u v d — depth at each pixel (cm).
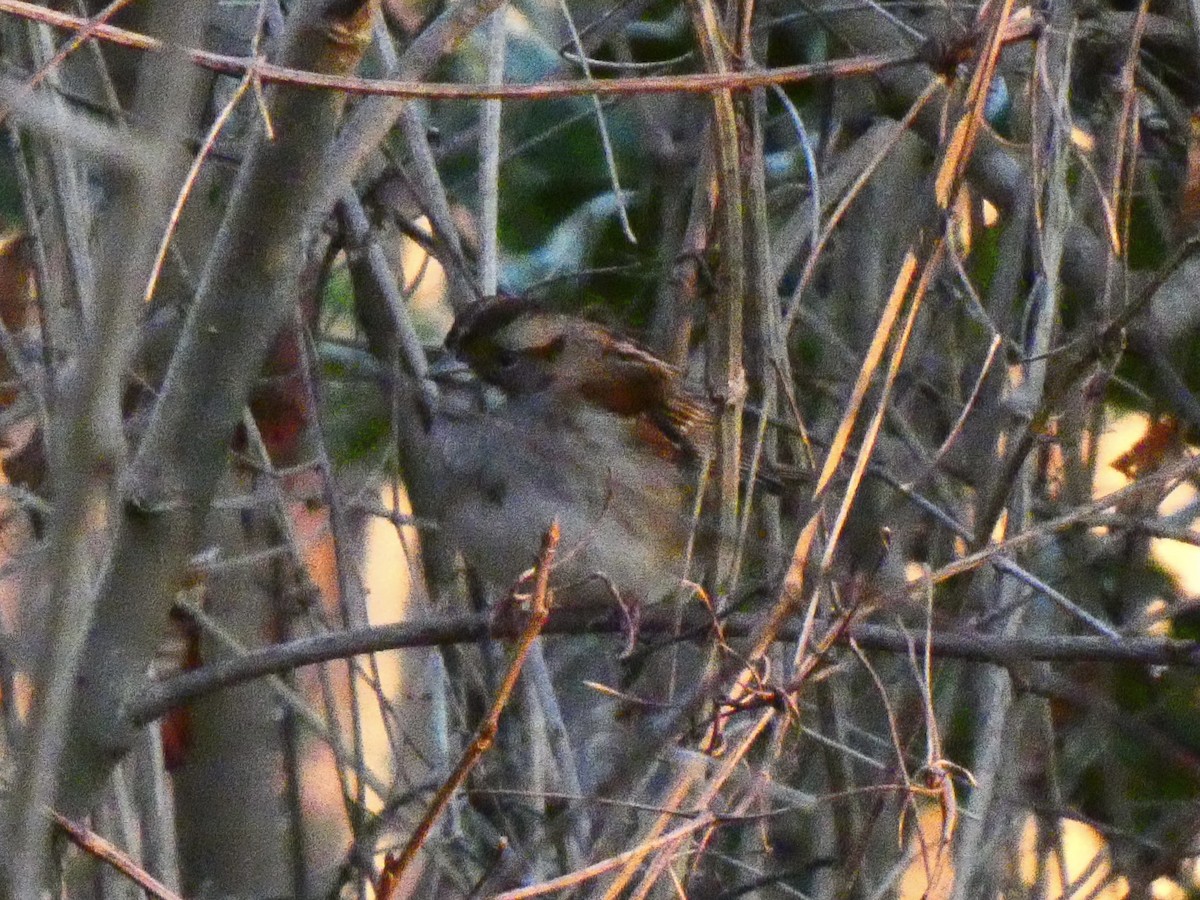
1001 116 1083
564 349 917
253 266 672
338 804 1098
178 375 688
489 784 898
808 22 1106
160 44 418
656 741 733
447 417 912
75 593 453
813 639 755
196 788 1032
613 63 975
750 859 884
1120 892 1003
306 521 1081
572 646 992
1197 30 882
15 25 916
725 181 761
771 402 820
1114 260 852
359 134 720
